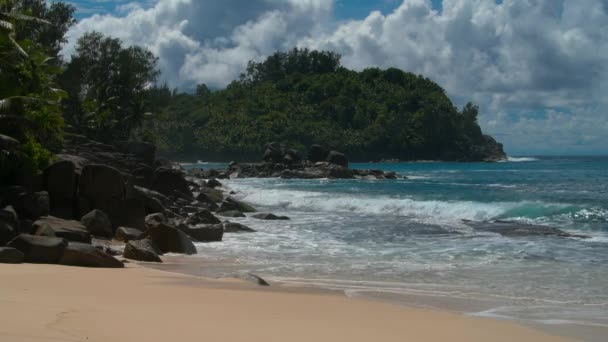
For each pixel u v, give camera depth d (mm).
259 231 21672
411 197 35562
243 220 25656
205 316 7711
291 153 74000
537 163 138375
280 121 167375
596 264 14352
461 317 8648
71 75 68750
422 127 168625
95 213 17938
